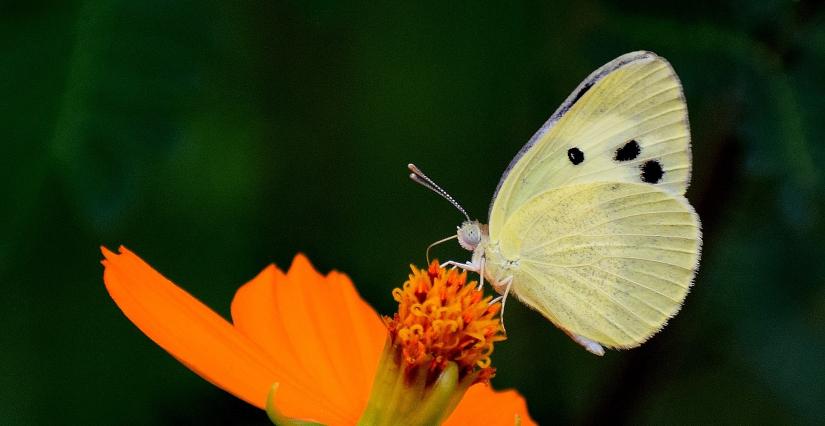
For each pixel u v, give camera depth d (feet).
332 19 2.05
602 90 2.01
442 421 1.98
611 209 2.02
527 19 2.11
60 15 1.97
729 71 2.03
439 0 2.11
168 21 1.98
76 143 1.96
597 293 2.03
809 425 2.07
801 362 2.07
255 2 2.10
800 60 2.03
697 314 2.09
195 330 1.96
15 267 2.05
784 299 2.07
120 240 2.09
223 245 2.11
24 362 2.07
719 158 2.07
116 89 1.97
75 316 2.08
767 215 2.07
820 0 2.03
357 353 2.02
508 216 2.02
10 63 1.96
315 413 1.99
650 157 2.02
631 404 2.10
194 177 2.11
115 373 2.09
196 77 1.98
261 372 1.98
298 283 2.03
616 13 2.05
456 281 1.99
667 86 2.01
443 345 1.98
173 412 2.10
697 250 2.01
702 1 2.04
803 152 2.02
